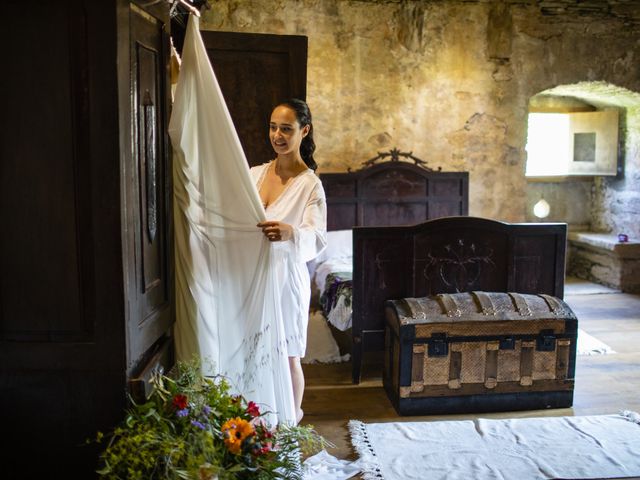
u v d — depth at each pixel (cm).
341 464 281
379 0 597
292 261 254
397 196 589
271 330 235
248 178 221
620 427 321
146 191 186
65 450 173
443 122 623
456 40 616
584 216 761
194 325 218
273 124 271
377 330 379
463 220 368
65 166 165
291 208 266
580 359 432
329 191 577
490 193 640
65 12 160
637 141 681
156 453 160
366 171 580
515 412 346
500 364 342
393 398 355
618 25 639
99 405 171
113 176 164
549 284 380
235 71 362
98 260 167
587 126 714
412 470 277
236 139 217
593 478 270
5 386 171
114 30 160
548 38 632
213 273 223
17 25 161
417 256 371
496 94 630
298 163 278
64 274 168
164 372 207
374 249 371
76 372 170
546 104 730
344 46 597
